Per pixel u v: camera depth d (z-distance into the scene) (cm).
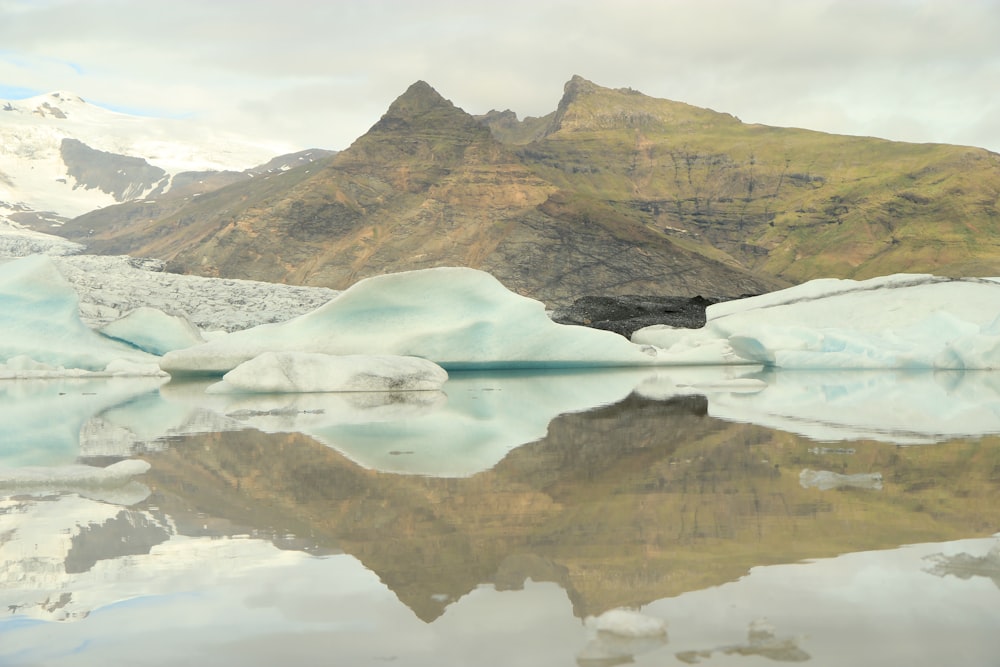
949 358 1257
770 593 206
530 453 474
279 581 225
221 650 175
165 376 1284
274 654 172
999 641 172
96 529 291
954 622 183
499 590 214
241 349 1204
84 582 226
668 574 226
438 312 1275
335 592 215
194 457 468
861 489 354
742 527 283
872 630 179
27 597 213
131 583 225
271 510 322
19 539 276
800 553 246
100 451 497
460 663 165
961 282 1511
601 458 451
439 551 256
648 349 1475
